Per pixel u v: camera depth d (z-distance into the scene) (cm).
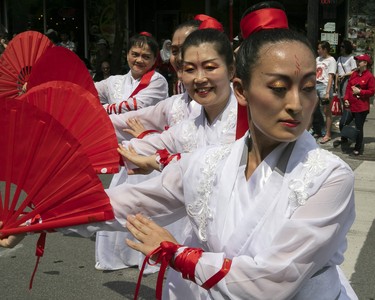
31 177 207
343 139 1009
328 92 1014
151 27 1758
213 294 179
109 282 466
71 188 206
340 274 208
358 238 554
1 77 387
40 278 475
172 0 1742
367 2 1457
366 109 930
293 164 180
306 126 177
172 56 381
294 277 173
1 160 207
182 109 352
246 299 175
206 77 303
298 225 172
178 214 218
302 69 171
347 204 177
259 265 173
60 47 313
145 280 469
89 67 1523
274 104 173
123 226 212
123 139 370
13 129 204
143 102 478
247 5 1641
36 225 208
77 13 1722
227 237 185
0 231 209
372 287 452
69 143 203
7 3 1738
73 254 528
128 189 214
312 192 174
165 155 278
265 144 186
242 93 187
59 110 247
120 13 1350
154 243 192
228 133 308
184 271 183
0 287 457
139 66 492
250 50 177
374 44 1468
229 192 188
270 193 180
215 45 303
